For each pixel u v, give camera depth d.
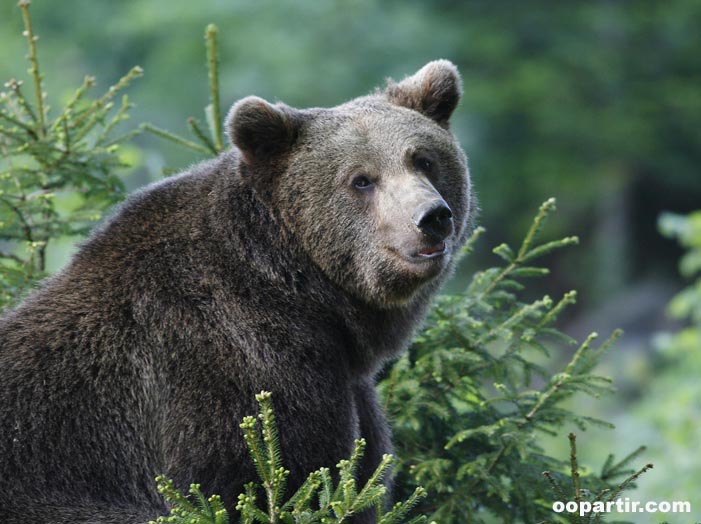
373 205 10.66
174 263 10.28
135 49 53.91
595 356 11.39
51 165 12.08
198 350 9.95
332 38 48.84
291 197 10.66
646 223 55.81
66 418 9.68
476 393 11.56
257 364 10.04
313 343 10.45
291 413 10.02
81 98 13.02
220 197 10.59
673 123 53.22
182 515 8.28
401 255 10.49
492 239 54.34
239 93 47.69
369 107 11.23
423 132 11.05
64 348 9.86
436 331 11.71
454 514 11.04
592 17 53.09
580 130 50.91
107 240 10.46
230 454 9.72
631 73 54.00
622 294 53.66
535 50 53.47
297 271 10.68
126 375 9.89
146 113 49.81
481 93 49.84
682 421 19.92
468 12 53.22
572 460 8.90
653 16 53.78
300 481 9.95
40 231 11.95
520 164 51.75
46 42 52.97
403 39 49.16
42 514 9.41
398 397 11.48
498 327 11.43
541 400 10.83
